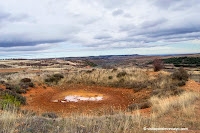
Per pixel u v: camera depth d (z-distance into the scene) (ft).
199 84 42.91
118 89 50.75
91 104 35.58
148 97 37.76
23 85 46.03
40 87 51.37
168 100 27.99
